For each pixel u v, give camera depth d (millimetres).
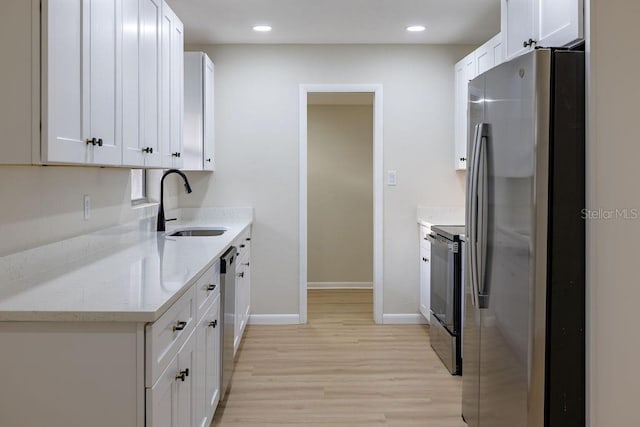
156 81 2760
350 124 6602
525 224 2047
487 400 2449
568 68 1994
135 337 1549
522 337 2084
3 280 1862
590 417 2008
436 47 4789
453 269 3572
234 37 4516
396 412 2996
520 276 2094
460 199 4844
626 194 1980
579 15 2045
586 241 1996
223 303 2816
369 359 3898
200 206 4781
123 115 2211
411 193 4840
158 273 2109
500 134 2262
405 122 4812
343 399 3174
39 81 1562
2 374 1555
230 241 3205
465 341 2787
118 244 3018
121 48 2184
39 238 2148
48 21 1562
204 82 4215
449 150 4828
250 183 4797
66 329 1553
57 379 1556
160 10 2838
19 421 1560
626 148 1977
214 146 4754
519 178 2096
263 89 4773
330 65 4777
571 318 2029
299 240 4824
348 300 5922
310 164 6605
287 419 2900
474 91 2586
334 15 3926
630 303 1997
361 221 6633
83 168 2574
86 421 1560
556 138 1996
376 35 4477
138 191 3844
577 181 2006
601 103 1969
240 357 3924
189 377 2055
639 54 1973
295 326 4785
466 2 3648
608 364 2000
